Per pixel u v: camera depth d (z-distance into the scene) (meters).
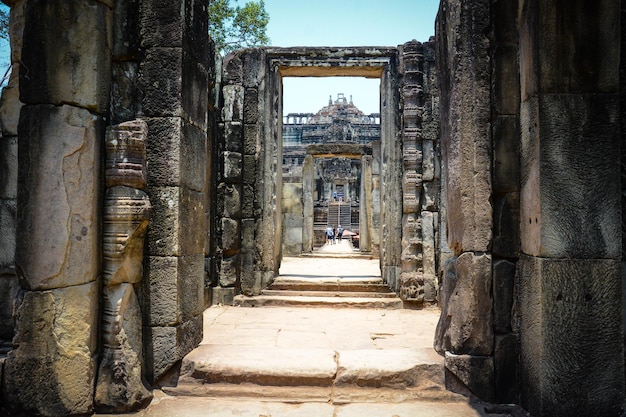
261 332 6.25
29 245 4.01
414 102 8.45
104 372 4.18
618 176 4.01
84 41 4.18
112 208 4.25
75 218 4.06
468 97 4.63
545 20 4.05
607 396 3.95
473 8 4.65
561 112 4.04
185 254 4.78
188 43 4.76
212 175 8.34
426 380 4.71
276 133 8.99
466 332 4.59
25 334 3.99
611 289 3.98
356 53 8.89
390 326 6.75
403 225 8.52
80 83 4.14
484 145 4.60
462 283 4.66
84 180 4.09
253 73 8.77
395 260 8.79
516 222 4.56
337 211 34.12
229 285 8.47
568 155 4.02
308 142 49.00
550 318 3.99
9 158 5.12
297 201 17.25
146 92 4.57
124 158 4.28
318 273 10.74
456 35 4.69
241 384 4.67
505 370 4.52
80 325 4.07
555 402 3.97
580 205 4.00
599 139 4.02
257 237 8.79
